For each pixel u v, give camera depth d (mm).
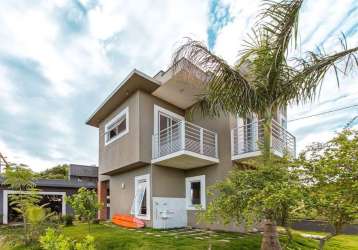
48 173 36375
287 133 11344
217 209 5762
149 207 11594
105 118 16109
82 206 9742
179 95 12719
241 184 5902
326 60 6773
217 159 11758
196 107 10312
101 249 7438
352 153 4676
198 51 7324
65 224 12250
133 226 11500
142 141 11781
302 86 6973
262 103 7289
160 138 12312
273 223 6020
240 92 7176
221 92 7254
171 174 12578
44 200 19328
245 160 10836
